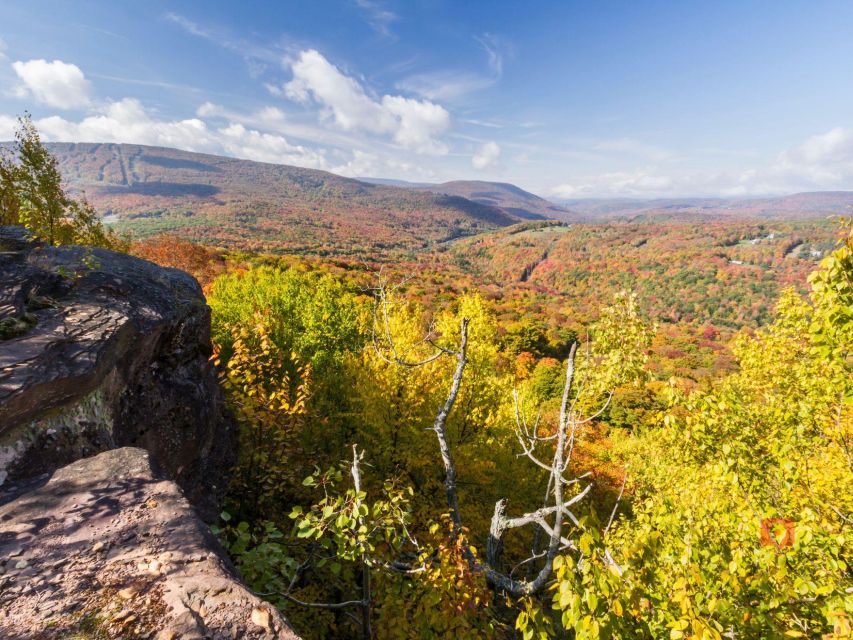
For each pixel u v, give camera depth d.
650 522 6.15
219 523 8.20
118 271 7.67
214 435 8.64
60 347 5.07
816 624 4.12
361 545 4.28
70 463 4.28
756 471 6.25
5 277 6.04
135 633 2.44
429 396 14.53
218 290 24.25
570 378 4.96
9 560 2.94
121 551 3.10
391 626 5.47
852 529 5.23
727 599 3.76
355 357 15.92
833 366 5.57
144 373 6.78
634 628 3.93
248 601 2.78
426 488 14.44
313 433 14.23
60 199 16.03
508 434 16.06
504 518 5.84
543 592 7.88
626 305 6.23
